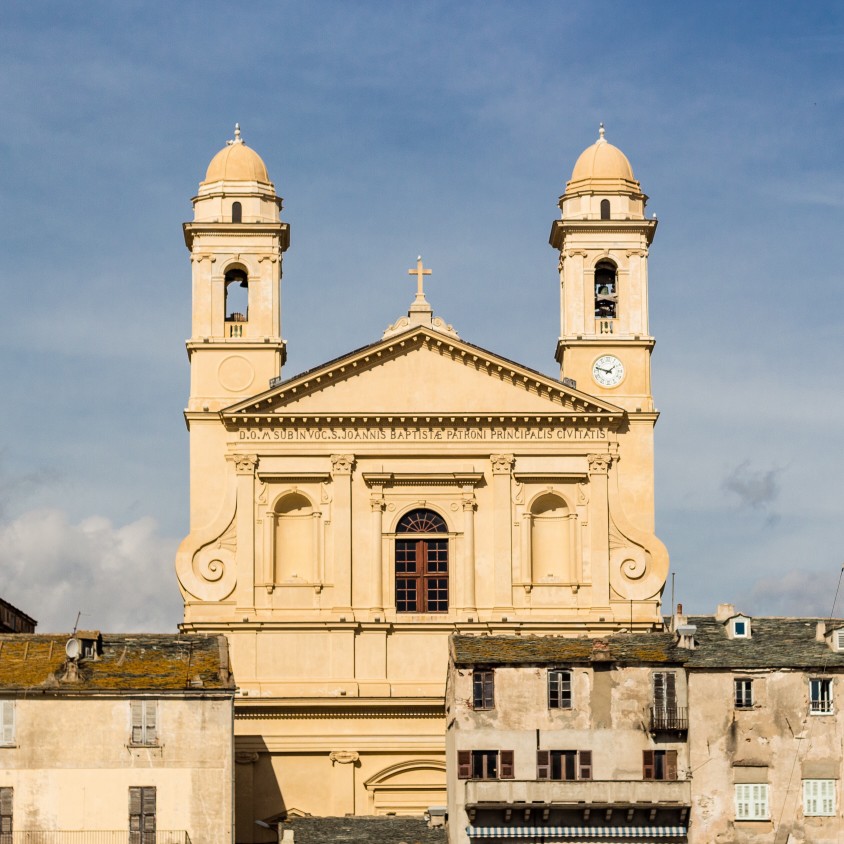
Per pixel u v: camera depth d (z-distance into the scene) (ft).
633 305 384.06
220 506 372.38
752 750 314.96
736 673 317.42
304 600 369.71
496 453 373.40
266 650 367.25
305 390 373.61
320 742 360.69
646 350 382.01
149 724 307.58
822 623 327.26
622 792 312.50
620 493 374.63
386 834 326.24
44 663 314.55
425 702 361.51
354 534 371.56
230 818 305.94
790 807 313.53
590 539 372.38
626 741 317.01
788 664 317.22
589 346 381.81
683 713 316.81
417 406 373.81
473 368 375.04
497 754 317.01
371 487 372.38
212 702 309.01
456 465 373.81
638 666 319.06
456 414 372.79
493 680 319.47
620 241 386.73
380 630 367.86
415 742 361.10
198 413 374.84
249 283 383.45
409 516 372.99
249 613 368.48
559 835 311.68
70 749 305.94
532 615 369.71
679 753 316.19
